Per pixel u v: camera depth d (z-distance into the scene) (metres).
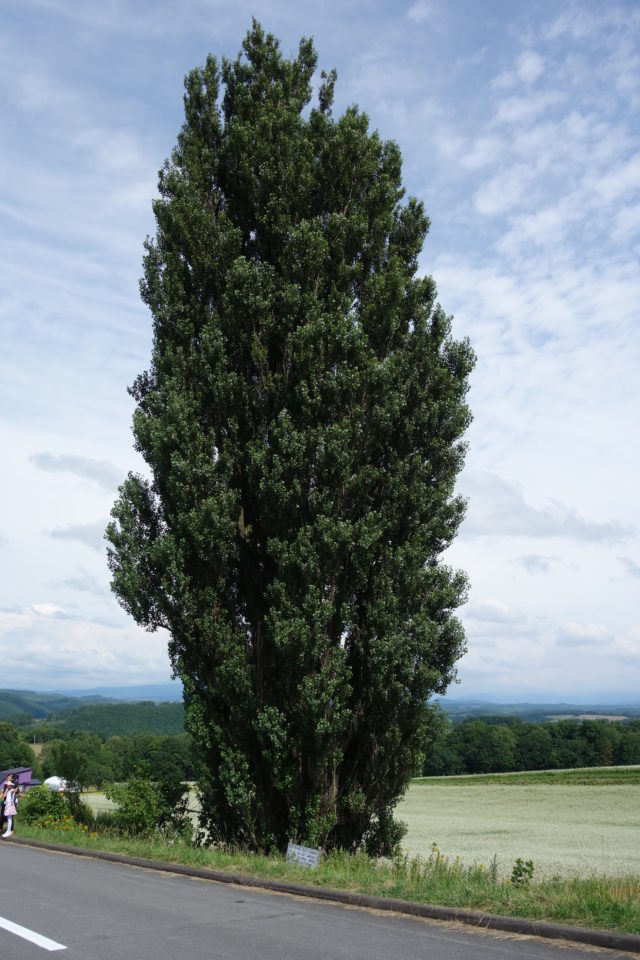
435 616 16.70
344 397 17.16
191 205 19.44
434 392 18.00
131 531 18.62
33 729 186.75
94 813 27.03
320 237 18.31
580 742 90.62
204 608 17.17
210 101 20.92
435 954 6.72
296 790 15.85
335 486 16.88
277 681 16.47
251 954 6.96
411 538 17.17
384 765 16.16
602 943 6.90
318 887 10.52
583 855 30.05
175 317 19.16
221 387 17.80
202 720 16.91
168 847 16.02
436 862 12.15
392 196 19.64
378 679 15.92
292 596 16.38
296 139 19.62
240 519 18.41
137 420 18.48
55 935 8.23
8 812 22.48
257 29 21.30
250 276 18.30
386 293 18.36
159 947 7.45
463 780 74.69
